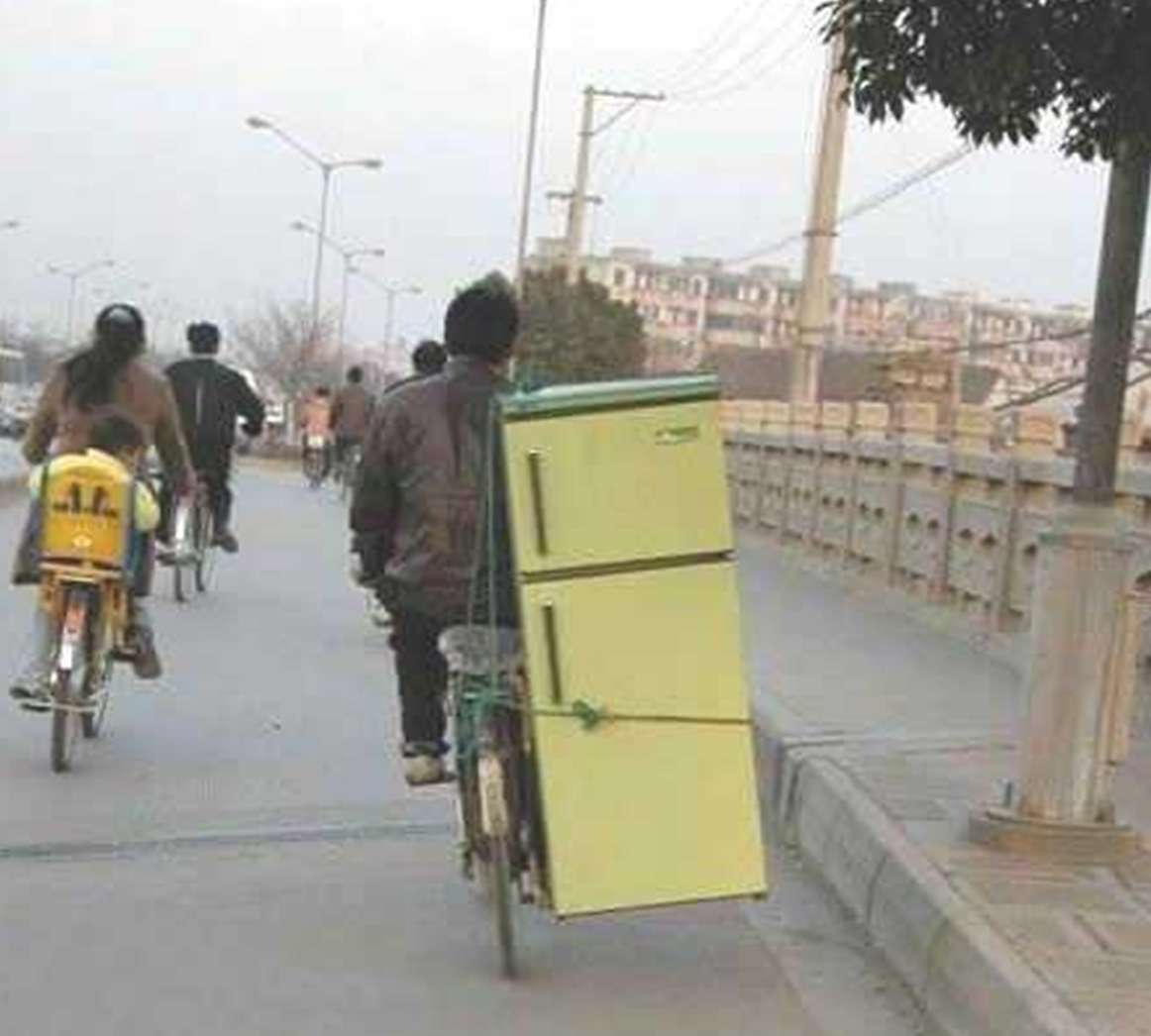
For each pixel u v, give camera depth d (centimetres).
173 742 1022
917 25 682
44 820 843
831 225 3128
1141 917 652
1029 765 744
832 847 806
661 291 11206
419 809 888
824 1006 633
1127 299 724
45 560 924
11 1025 583
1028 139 712
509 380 689
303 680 1247
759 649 1352
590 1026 602
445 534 672
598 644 626
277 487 3912
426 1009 612
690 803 631
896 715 1061
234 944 676
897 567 1747
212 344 1636
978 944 611
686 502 627
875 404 2203
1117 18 675
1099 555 736
